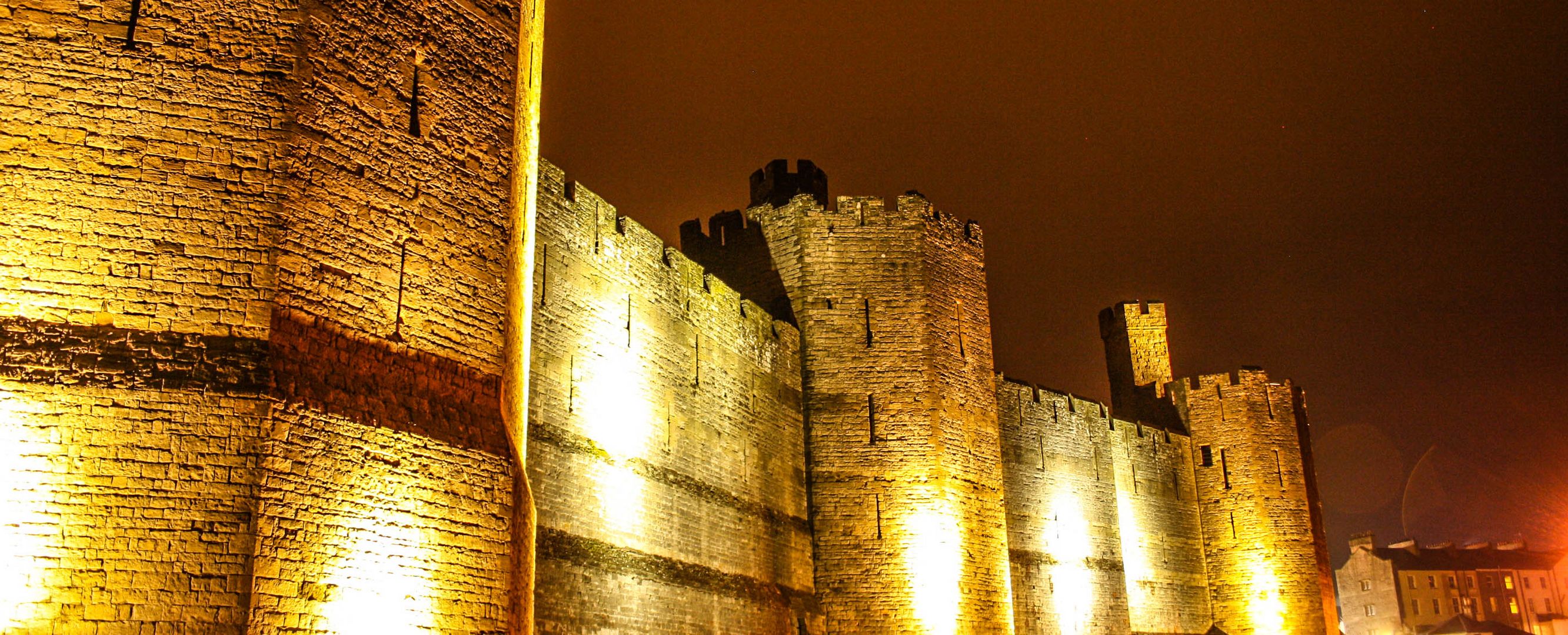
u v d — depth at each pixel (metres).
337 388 13.76
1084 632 40.41
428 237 15.33
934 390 32.41
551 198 22.72
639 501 23.73
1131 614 43.81
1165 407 51.41
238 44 14.06
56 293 12.75
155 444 12.52
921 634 30.22
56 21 13.49
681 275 27.25
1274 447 49.09
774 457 30.17
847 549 30.89
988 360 34.94
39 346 12.52
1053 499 41.03
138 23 13.75
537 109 19.81
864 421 31.97
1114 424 46.03
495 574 15.05
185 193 13.38
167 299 13.02
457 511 14.75
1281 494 48.44
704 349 27.73
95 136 13.27
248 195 13.59
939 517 31.33
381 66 15.25
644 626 22.77
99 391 12.50
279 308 13.41
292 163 13.89
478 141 16.34
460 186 15.93
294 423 13.15
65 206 13.00
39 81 13.28
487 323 15.91
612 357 23.88
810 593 30.41
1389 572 88.69
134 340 12.80
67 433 12.33
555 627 20.08
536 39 19.50
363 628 13.42
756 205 37.84
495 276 16.16
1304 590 47.44
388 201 14.90
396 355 14.59
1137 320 54.56
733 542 27.17
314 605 12.98
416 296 15.01
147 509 12.33
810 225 33.59
